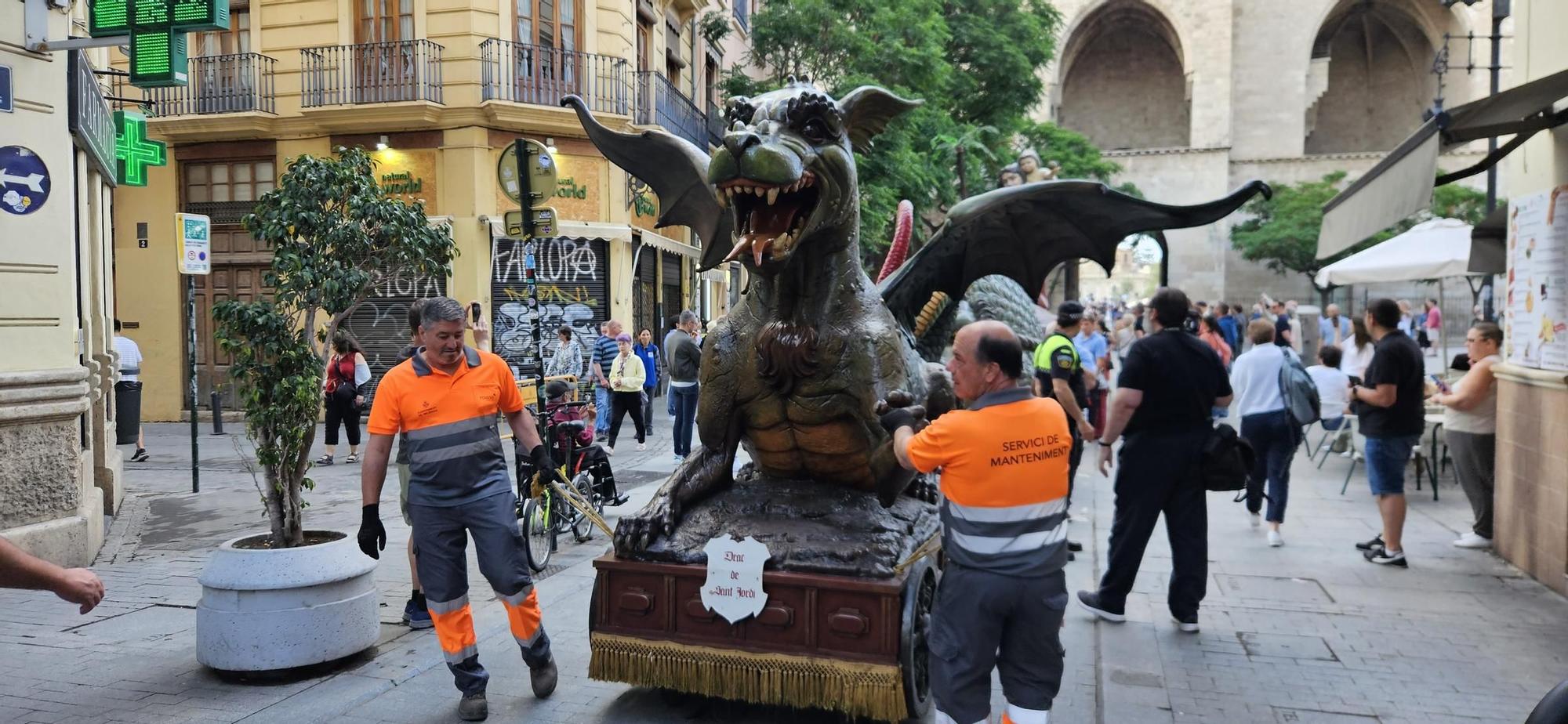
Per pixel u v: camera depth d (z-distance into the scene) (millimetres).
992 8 22203
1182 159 46875
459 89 14539
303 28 14914
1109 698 4004
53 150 6035
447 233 6199
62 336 6113
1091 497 8633
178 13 6148
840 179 3541
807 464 4055
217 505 8359
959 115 22812
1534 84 4266
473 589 5672
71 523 6090
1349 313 30422
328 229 5250
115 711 3879
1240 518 7742
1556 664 4391
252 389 4449
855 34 16156
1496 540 6484
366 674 4297
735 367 3904
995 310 6562
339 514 7918
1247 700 3986
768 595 3621
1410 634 4832
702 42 21297
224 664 4109
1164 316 4828
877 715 3492
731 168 3260
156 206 15539
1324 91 49344
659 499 3957
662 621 3783
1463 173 6117
